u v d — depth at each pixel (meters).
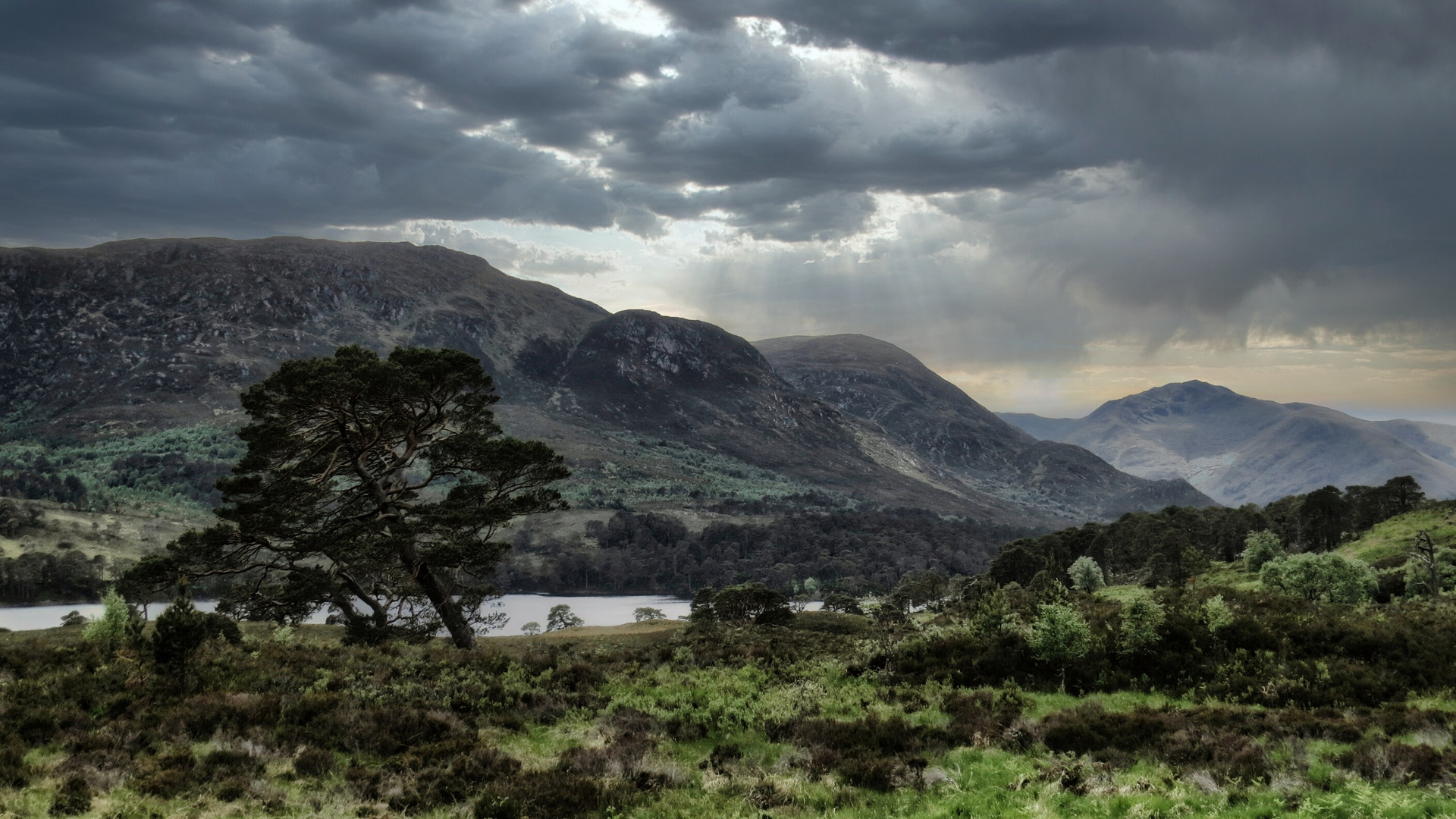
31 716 16.27
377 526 45.12
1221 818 12.54
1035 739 17.72
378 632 43.22
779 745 18.75
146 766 14.80
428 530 47.03
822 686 24.05
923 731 18.66
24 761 14.32
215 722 17.59
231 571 44.22
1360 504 147.75
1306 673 21.16
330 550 43.19
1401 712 18.00
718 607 89.69
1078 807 13.57
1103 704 20.70
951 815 13.77
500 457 46.62
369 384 42.16
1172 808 12.99
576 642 59.94
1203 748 16.17
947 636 26.34
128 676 19.62
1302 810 12.34
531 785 15.22
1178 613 24.61
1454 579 70.19
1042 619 23.50
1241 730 17.38
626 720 20.55
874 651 26.56
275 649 27.42
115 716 17.45
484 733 19.17
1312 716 18.08
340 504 47.47
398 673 24.05
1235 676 21.33
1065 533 163.75
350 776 15.45
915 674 24.25
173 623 20.67
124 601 27.69
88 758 14.73
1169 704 20.38
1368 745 15.33
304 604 45.53
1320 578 55.16
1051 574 103.12
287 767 15.88
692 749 18.95
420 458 48.78
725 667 28.25
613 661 29.78
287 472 44.28
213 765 15.25
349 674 23.03
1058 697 21.59
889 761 16.66
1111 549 148.75
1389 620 25.66
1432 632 23.59
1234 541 139.88
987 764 16.62
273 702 18.70
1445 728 16.38
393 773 15.72
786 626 86.25
